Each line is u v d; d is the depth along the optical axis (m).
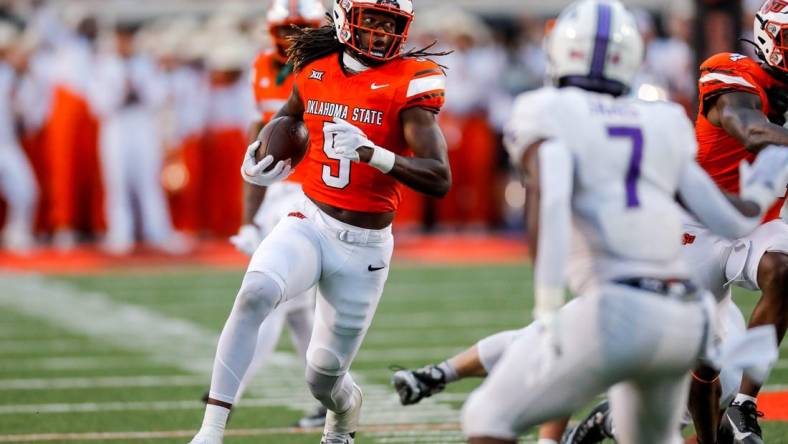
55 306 32.69
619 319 11.61
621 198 11.85
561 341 11.79
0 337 28.38
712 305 12.20
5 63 41.91
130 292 34.91
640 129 12.03
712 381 16.05
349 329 15.90
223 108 43.81
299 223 15.88
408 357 25.50
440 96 15.27
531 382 11.92
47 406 21.22
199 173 44.31
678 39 41.53
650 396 12.20
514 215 48.06
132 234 42.62
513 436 12.09
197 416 20.34
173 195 44.59
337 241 15.71
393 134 15.42
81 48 42.44
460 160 46.06
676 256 12.07
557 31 12.48
